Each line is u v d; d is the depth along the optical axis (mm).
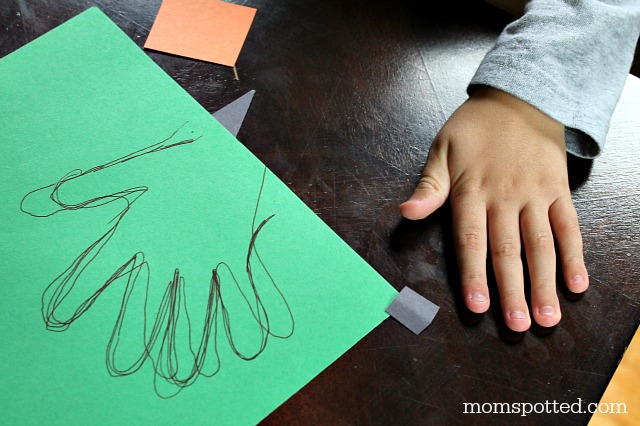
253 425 354
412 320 379
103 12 453
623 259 403
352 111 436
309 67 448
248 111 432
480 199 409
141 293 375
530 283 393
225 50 447
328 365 368
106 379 358
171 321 370
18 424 348
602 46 442
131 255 383
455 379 370
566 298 391
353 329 375
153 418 352
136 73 433
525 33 441
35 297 372
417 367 371
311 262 388
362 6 469
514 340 379
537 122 427
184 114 422
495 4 501
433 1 473
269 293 379
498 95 432
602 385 373
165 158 409
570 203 411
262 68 445
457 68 455
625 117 443
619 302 392
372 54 455
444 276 392
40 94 423
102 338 365
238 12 459
